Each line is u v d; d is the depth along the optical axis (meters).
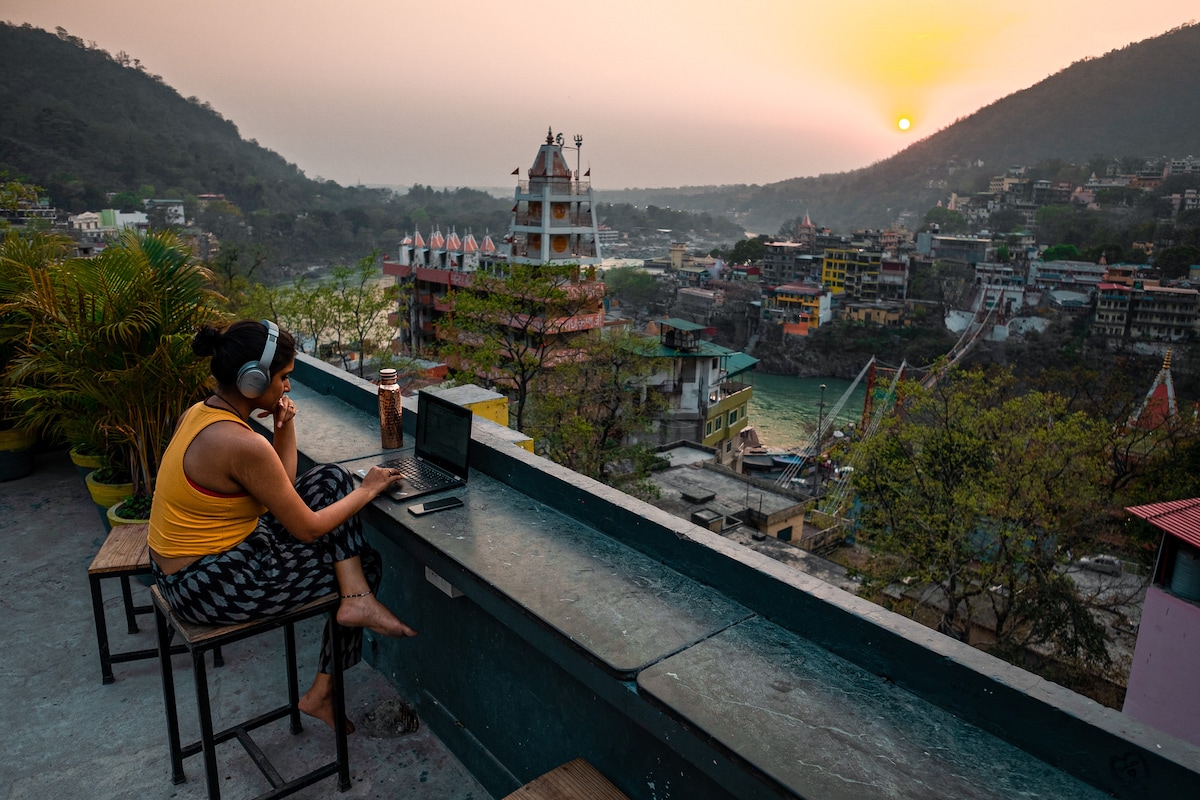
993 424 24.69
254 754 2.52
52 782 2.61
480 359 32.28
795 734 1.52
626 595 2.12
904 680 1.70
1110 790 1.34
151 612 3.69
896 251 158.38
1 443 5.39
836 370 132.62
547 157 57.28
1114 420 32.28
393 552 3.08
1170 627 9.74
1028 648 24.97
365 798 2.58
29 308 4.57
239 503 2.21
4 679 3.21
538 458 2.94
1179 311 116.19
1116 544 27.94
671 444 47.16
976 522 24.34
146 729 2.90
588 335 36.59
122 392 3.95
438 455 3.17
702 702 1.62
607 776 2.09
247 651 3.45
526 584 2.17
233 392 2.21
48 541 4.54
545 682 2.28
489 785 2.62
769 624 1.99
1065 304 129.25
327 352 33.66
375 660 3.33
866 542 27.42
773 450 75.19
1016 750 1.48
